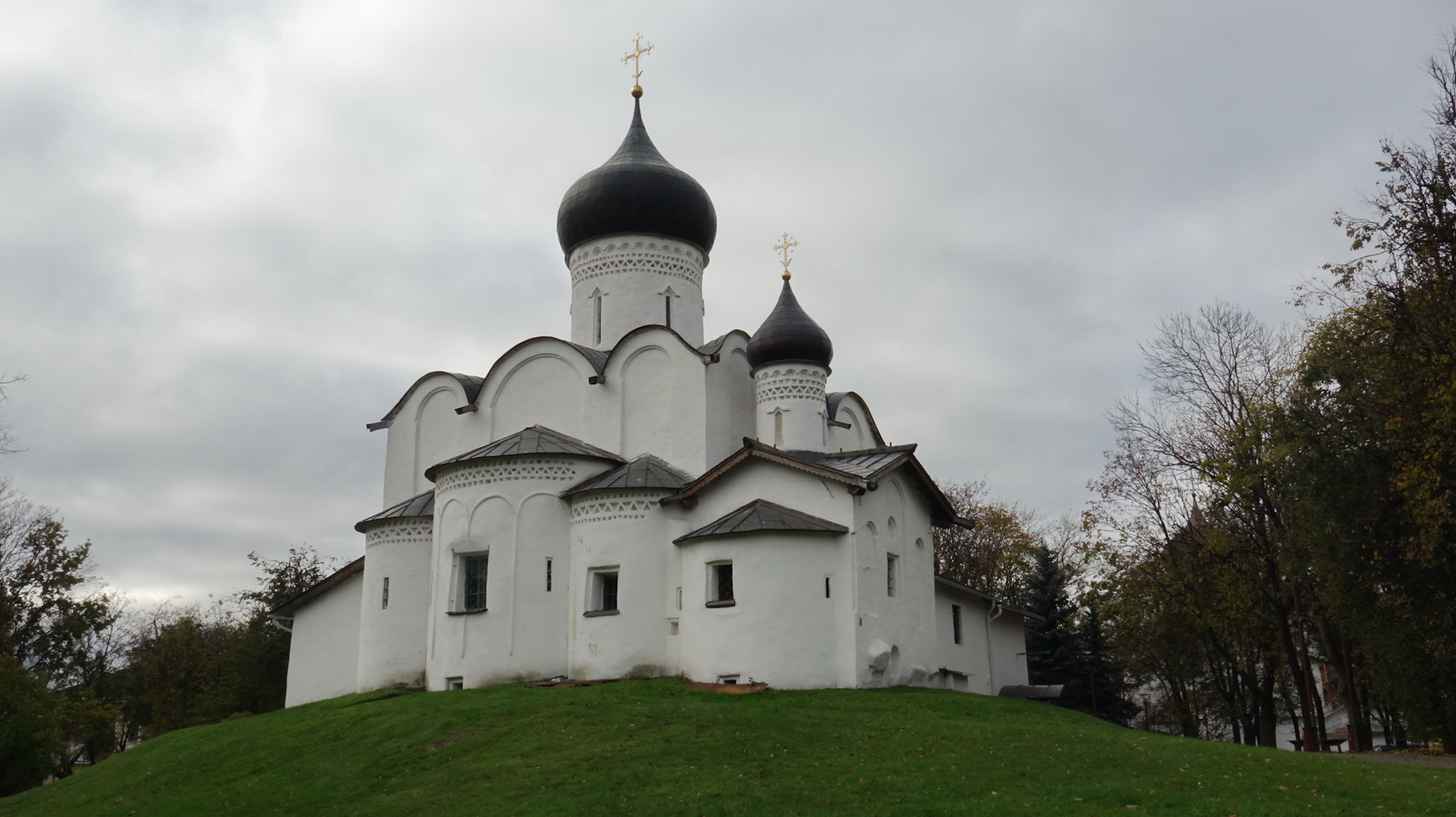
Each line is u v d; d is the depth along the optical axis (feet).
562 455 105.91
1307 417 99.60
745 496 100.83
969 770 63.16
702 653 94.84
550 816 58.44
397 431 129.18
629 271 129.39
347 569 122.62
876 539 99.50
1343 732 181.47
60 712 132.16
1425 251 87.10
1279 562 111.86
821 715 77.87
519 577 102.53
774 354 115.03
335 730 84.99
